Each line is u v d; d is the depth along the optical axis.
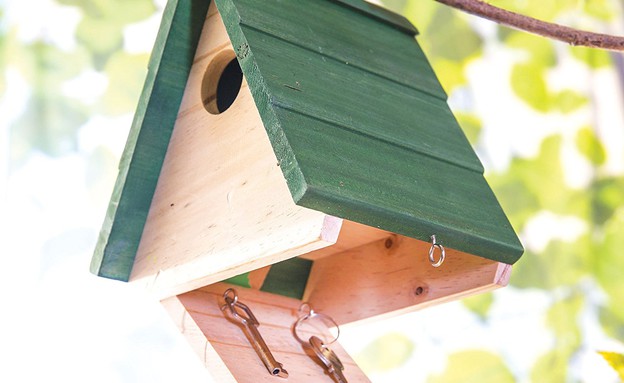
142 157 2.68
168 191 2.66
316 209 2.12
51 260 3.69
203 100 2.65
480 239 2.34
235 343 2.60
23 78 3.78
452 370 3.85
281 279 2.88
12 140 3.73
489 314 3.91
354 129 2.33
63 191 3.74
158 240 2.64
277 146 2.17
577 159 4.11
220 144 2.55
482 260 2.52
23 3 3.81
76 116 3.80
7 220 3.66
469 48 4.12
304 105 2.27
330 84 2.42
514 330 3.90
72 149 3.78
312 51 2.48
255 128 2.46
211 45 2.65
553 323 3.93
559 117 4.12
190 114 2.67
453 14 4.12
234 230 2.41
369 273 2.82
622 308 3.94
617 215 4.04
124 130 3.82
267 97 2.22
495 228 2.41
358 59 2.59
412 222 2.22
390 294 2.74
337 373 2.69
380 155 2.33
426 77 2.76
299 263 2.93
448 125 2.64
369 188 2.20
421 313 3.89
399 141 2.41
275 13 2.50
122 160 2.69
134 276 2.69
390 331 3.86
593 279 3.99
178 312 2.63
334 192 2.11
